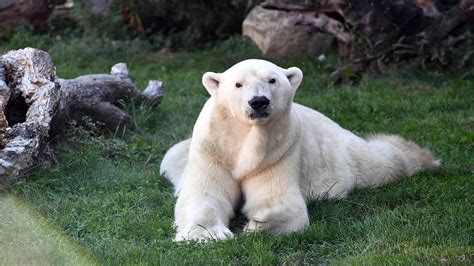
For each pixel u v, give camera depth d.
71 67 20.86
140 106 15.55
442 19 18.70
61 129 13.27
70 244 9.57
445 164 13.09
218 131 10.68
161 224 10.38
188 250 9.41
